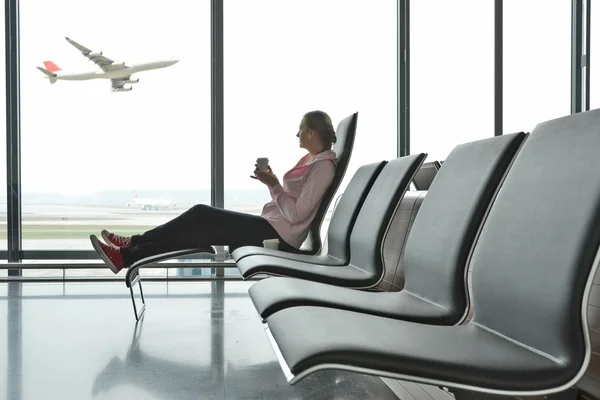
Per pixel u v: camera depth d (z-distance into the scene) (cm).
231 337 284
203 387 210
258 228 315
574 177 109
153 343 272
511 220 127
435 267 157
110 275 487
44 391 205
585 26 529
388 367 100
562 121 121
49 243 506
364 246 229
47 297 399
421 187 314
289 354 105
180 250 313
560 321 103
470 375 100
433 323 144
